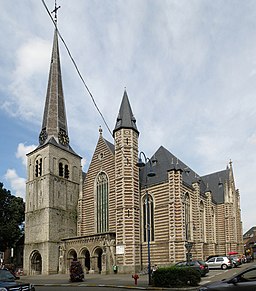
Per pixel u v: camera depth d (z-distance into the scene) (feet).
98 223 203.21
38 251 209.97
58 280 152.05
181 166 224.53
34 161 230.68
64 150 232.94
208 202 228.43
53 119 240.32
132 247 173.06
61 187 223.71
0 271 77.56
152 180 189.88
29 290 69.97
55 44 262.88
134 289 100.73
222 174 269.44
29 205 224.74
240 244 270.67
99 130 215.51
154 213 183.32
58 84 252.42
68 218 221.87
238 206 279.08
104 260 175.22
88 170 216.74
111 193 196.54
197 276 100.99
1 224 252.42
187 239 183.42
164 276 100.17
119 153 187.52
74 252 199.21
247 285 55.83
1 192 257.75
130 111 196.85
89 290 99.86
